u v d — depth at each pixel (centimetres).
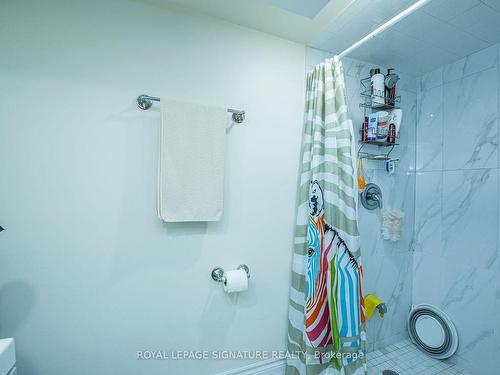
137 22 105
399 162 168
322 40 138
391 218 159
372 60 155
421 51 144
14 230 92
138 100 105
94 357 104
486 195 138
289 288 141
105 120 102
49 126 94
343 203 127
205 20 117
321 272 125
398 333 172
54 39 94
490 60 137
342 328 122
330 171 126
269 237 135
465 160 148
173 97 112
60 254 97
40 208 94
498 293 132
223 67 121
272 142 134
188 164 107
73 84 97
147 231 110
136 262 108
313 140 133
